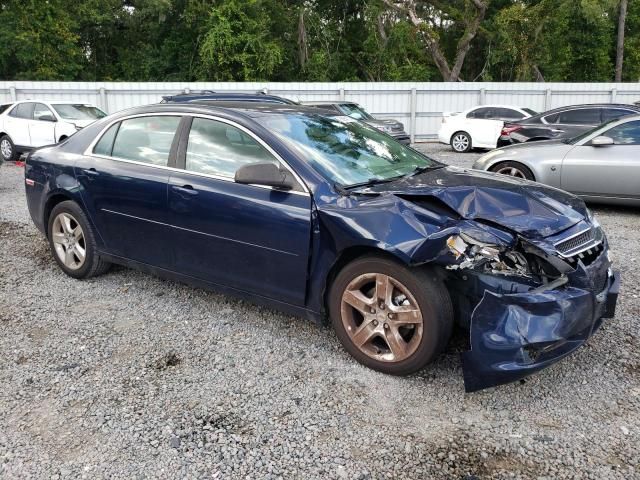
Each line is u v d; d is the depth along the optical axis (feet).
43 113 44.83
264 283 12.28
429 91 70.74
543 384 10.87
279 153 12.09
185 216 13.15
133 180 14.12
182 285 16.10
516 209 10.97
